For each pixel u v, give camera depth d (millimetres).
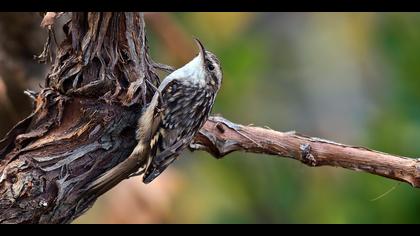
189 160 12023
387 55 12742
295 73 14094
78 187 6363
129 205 9914
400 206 11086
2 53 9102
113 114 6352
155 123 6738
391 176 7012
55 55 6418
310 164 7148
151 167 6801
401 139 11477
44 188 6227
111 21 6230
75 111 6316
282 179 12367
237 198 11969
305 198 12266
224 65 12164
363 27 13219
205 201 11617
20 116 9109
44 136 6309
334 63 13883
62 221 6453
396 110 11859
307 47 14195
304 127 13734
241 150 7293
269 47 14039
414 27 12539
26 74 9180
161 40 11102
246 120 12258
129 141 6531
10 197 6152
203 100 7387
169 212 10008
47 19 6203
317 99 13945
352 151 7043
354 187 11789
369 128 12281
